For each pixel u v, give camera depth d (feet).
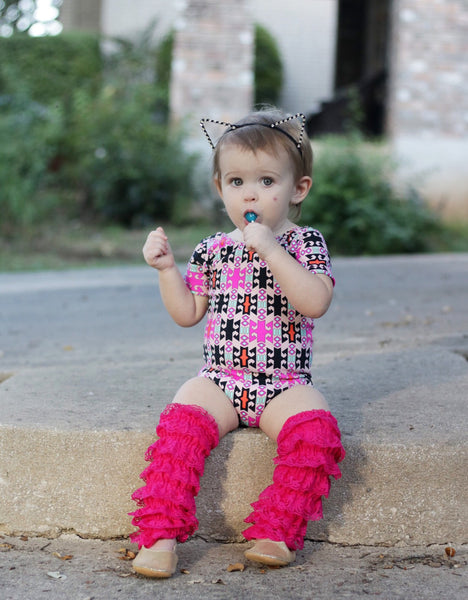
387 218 26.58
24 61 36.04
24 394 8.39
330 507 6.94
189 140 31.14
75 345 12.01
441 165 31.14
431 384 8.84
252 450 6.92
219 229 29.48
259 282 6.88
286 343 6.86
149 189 30.50
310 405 6.59
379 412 7.71
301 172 7.09
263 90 41.96
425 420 7.45
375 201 26.78
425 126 31.14
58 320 14.21
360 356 10.37
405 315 13.75
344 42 53.47
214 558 6.66
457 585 6.15
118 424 7.20
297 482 6.24
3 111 30.19
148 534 6.23
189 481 6.23
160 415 7.18
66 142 31.09
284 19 45.52
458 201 31.27
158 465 6.26
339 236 26.50
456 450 6.87
